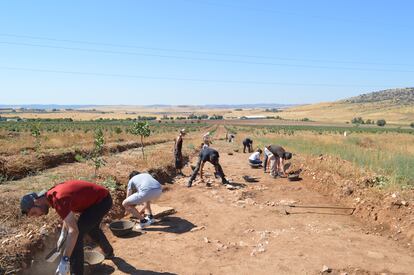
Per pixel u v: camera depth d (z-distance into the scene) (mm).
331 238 7277
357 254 6488
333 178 11609
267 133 58906
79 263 5289
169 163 15180
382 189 9469
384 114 193375
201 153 12461
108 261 6246
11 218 7086
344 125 129375
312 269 5910
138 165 14445
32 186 10445
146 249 6762
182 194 11109
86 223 5324
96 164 12125
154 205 9477
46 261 5457
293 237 7340
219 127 99750
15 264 5551
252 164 17047
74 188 5184
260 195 11203
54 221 7105
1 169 11781
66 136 30078
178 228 7984
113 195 9570
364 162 13492
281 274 5777
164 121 151875
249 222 8406
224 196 10805
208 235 7547
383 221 8094
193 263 6180
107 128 65062
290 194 11359
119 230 7332
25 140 24859
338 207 9805
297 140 29266
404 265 6078
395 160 12906
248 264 6125
